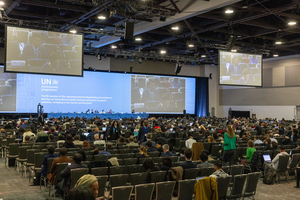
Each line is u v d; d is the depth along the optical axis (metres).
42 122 18.59
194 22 18.66
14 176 8.59
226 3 13.18
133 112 29.30
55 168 6.42
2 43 24.05
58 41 14.69
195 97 34.09
